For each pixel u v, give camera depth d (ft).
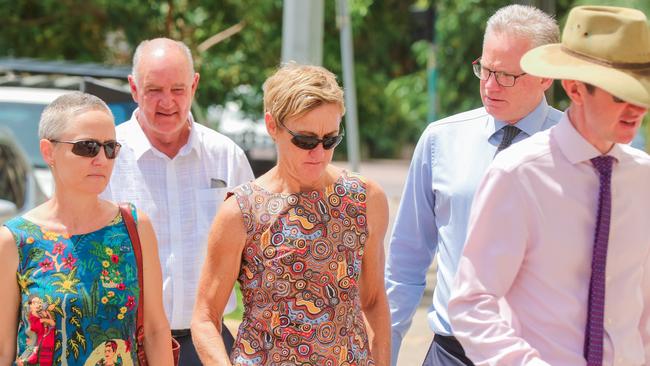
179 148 21.45
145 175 21.15
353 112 62.34
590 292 14.75
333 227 16.46
